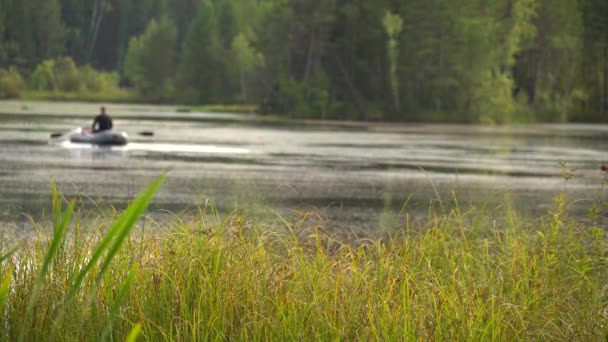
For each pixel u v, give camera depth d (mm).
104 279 5578
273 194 18438
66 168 23562
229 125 59625
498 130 67125
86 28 177000
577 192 20984
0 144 32438
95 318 5184
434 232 8352
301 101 83438
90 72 145125
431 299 5918
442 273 6961
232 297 5445
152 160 27062
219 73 135375
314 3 85938
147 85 144500
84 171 22797
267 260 6250
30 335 5160
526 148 40812
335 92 88000
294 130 54750
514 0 93000
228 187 19625
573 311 6258
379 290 6027
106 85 145750
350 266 6250
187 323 5195
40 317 5199
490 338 5602
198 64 135750
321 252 6602
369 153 33938
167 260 6008
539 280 6574
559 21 98312
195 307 5449
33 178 20625
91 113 75812
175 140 38719
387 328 5441
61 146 32219
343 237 12492
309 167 26203
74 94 138875
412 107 87250
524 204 17969
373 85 87938
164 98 139625
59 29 159875
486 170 27094
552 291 6500
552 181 23891
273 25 88000
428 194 19641
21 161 25500
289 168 25578
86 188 18719
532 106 96625
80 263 6105
